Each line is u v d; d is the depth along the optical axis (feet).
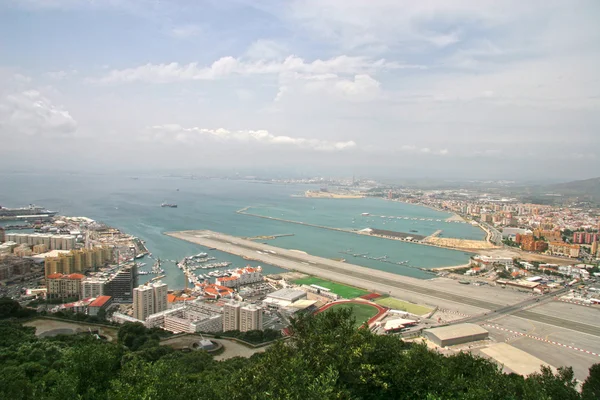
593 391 355.77
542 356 620.08
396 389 274.98
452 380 294.25
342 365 250.57
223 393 242.17
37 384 314.35
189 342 598.34
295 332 295.07
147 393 231.09
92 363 303.89
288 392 202.28
